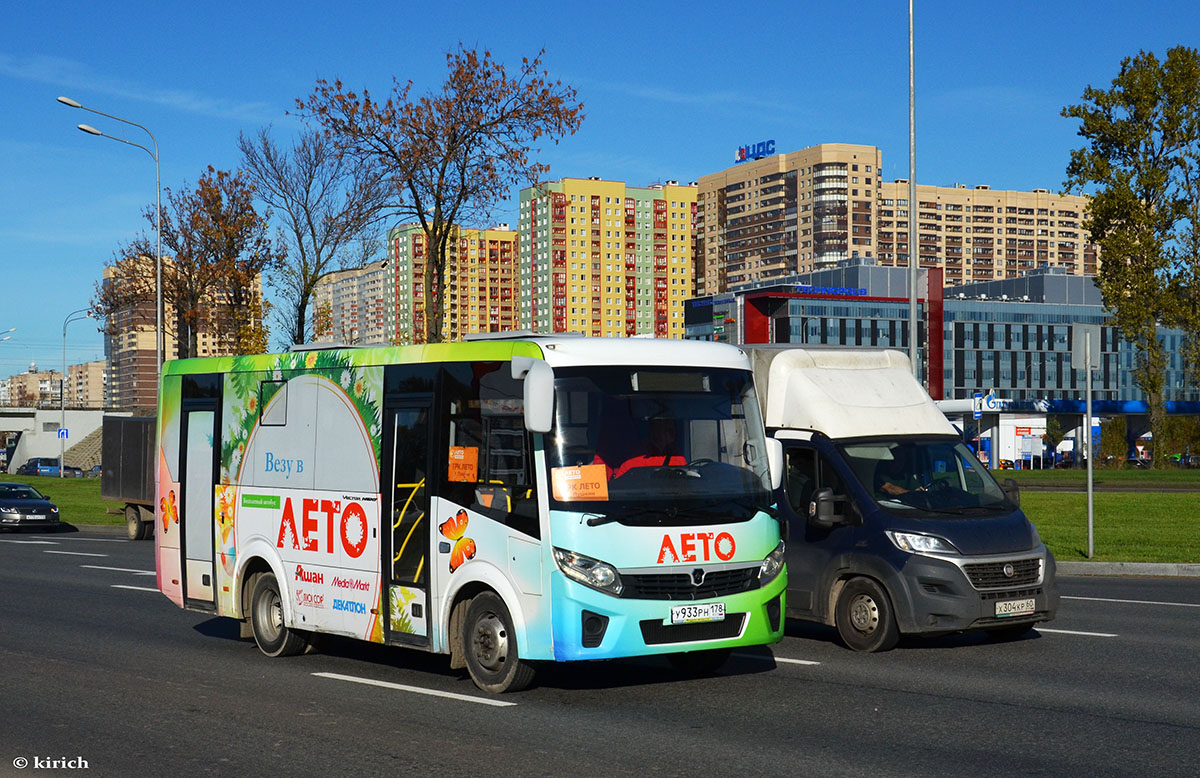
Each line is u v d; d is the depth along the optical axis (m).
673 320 184.62
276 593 11.19
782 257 178.75
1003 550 10.81
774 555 9.20
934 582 10.61
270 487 11.14
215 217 44.00
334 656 11.21
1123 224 53.38
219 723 8.23
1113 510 27.77
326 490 10.50
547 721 8.12
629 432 8.84
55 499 45.84
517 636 8.71
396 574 9.77
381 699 8.99
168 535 12.55
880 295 136.75
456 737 7.66
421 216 33.41
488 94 32.56
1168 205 53.16
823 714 8.27
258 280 44.75
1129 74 53.03
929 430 12.09
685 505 8.80
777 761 6.93
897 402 12.25
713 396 9.27
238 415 11.65
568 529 8.47
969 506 11.30
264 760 7.16
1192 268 53.38
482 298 171.12
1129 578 17.59
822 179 172.12
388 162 33.28
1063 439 91.50
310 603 10.62
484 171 32.62
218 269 43.00
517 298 174.38
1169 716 8.09
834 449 11.60
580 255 173.12
